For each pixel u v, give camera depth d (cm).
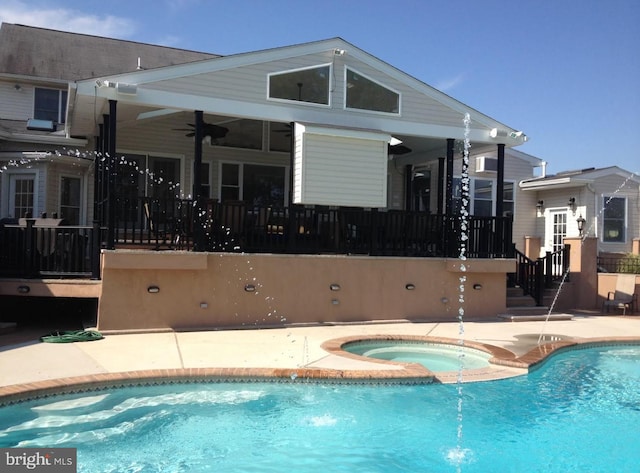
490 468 457
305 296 1018
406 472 447
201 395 602
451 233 1153
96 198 1240
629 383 705
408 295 1100
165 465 445
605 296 1427
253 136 1398
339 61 1104
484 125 1221
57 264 927
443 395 627
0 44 1683
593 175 1783
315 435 512
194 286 940
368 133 1070
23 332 883
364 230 1090
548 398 636
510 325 1086
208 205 973
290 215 1029
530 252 1549
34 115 1589
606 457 483
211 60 998
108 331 873
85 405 559
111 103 938
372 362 707
